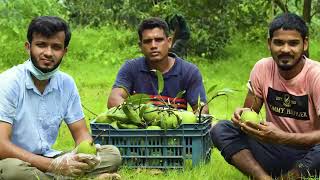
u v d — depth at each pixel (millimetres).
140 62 5496
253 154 4371
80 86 11391
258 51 16375
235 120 4129
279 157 4320
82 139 4391
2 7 14086
